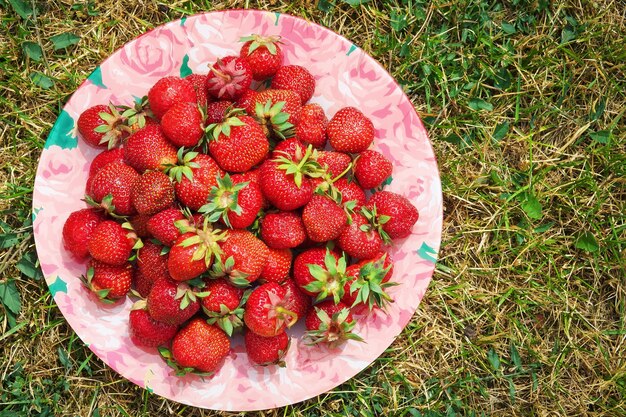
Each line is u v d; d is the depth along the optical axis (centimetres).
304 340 49
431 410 54
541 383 55
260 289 45
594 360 55
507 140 56
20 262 52
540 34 56
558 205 56
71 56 54
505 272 56
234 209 44
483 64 55
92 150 49
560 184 56
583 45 56
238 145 45
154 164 45
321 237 45
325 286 45
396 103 50
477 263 55
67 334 53
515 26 56
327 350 49
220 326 46
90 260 48
